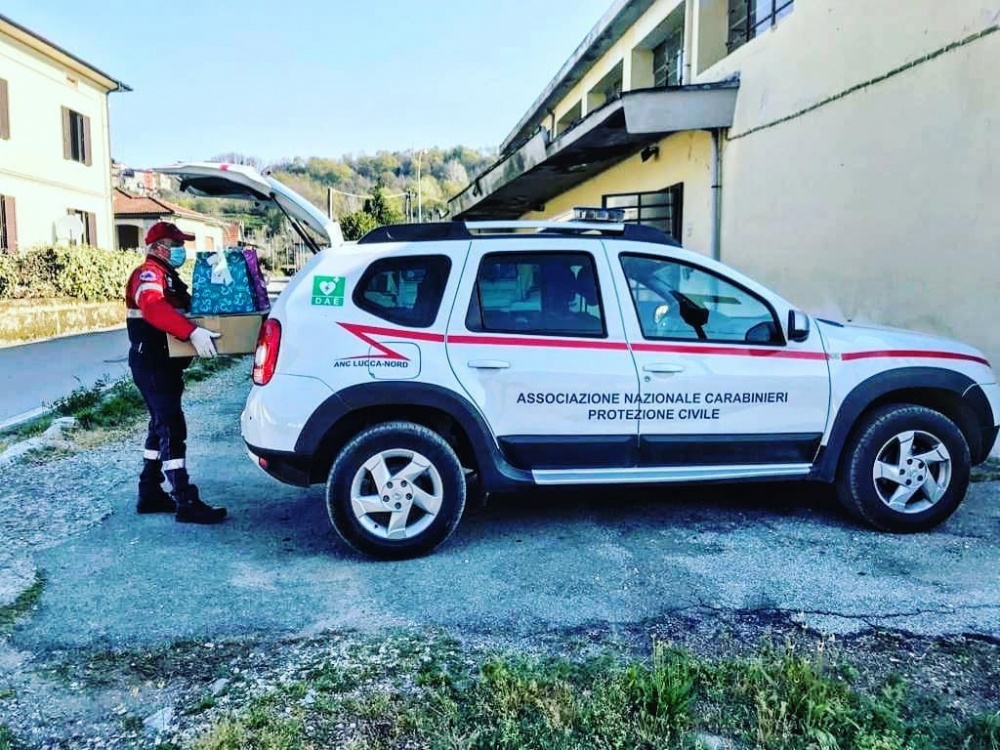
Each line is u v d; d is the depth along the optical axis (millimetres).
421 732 2568
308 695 2799
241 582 3812
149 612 3480
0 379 10453
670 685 2717
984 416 4531
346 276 4113
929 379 4414
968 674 2939
